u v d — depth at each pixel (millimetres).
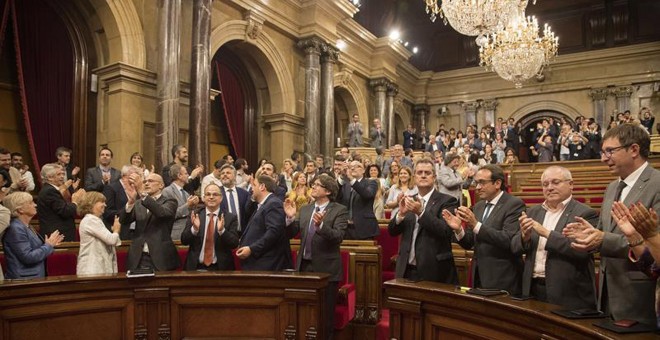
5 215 3295
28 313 2836
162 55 8398
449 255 3373
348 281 4449
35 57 7793
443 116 20094
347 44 14836
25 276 3393
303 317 3191
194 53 9055
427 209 3438
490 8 9375
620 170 2389
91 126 8414
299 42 12539
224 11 10406
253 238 3838
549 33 11898
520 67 11688
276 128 12062
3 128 7512
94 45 8484
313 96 12430
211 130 11219
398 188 6309
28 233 3504
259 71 11969
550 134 13172
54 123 7980
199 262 3850
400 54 16812
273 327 3262
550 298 2732
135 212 4008
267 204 3828
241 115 11867
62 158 5820
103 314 3113
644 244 2004
